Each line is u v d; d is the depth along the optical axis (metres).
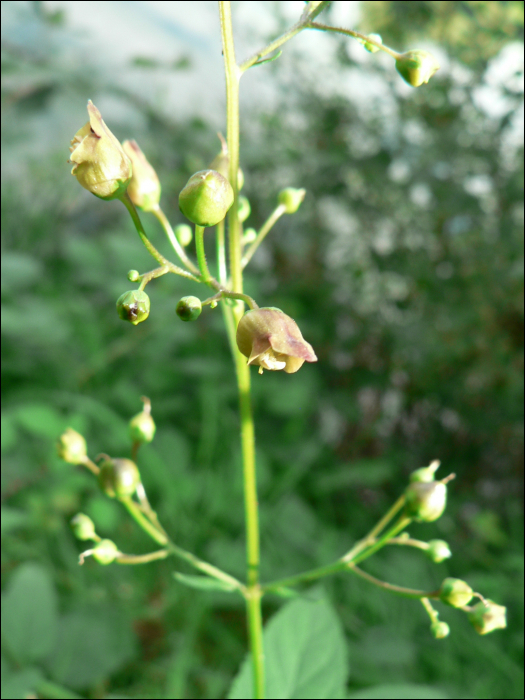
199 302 0.08
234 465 0.25
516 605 0.21
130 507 0.11
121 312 0.08
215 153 0.28
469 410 0.25
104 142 0.08
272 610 0.21
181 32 0.35
